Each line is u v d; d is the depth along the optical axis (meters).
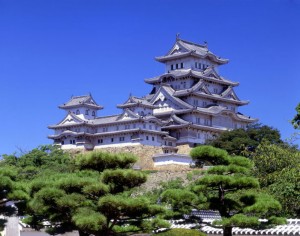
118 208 35.34
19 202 38.72
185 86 154.38
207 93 152.50
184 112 144.62
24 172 87.56
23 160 97.75
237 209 38.19
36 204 36.28
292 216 47.12
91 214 34.94
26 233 49.22
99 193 35.84
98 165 38.72
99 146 146.00
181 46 160.12
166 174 93.12
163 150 136.75
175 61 161.38
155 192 72.38
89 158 38.19
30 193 38.22
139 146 133.75
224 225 36.19
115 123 142.88
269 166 59.72
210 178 36.56
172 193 36.72
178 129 145.00
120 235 38.44
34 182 37.47
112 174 36.00
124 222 38.19
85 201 36.41
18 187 37.62
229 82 161.25
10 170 38.41
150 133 140.62
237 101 160.12
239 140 121.44
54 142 151.00
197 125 143.00
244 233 42.75
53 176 39.53
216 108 150.75
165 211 37.31
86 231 36.78
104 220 34.66
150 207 36.31
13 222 48.62
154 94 157.75
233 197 43.84
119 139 142.88
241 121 157.75
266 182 56.19
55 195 35.59
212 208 38.50
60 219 37.53
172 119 144.38
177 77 153.75
